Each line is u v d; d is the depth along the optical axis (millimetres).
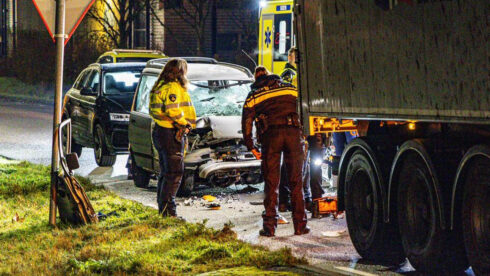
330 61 10062
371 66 9211
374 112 9234
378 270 9516
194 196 15359
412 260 9281
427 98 8305
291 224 12539
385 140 9867
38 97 41500
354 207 10320
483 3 7395
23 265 9906
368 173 9953
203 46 38750
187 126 12734
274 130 11445
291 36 22531
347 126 10938
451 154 8758
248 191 15844
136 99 16422
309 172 13258
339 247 10820
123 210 13344
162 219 12086
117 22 40000
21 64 45469
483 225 8258
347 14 9609
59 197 12414
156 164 15406
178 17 42531
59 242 11000
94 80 20297
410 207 9297
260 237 11539
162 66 15844
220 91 16125
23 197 14859
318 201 12594
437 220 8766
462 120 7840
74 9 12391
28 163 19031
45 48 44062
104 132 18891
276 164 11539
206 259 9695
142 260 9609
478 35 7500
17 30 48062
